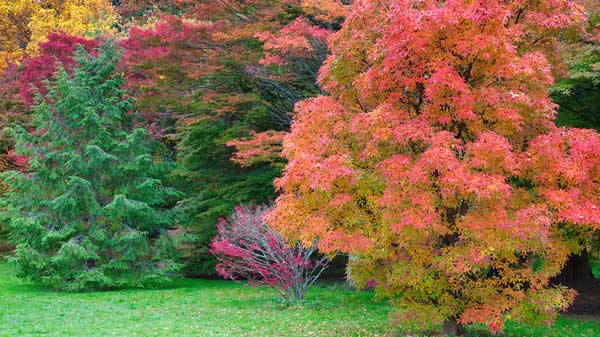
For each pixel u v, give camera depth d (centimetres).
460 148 893
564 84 1255
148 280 2039
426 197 887
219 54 1898
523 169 939
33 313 1475
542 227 846
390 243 1005
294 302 1594
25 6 3769
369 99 1056
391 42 916
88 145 2033
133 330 1230
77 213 2048
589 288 1648
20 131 2167
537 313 977
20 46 4053
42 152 2039
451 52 934
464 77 966
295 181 973
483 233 872
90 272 1944
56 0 3975
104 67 2231
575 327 1255
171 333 1195
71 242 1933
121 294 1881
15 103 2677
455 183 838
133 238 1991
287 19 2006
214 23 2012
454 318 1071
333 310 1479
